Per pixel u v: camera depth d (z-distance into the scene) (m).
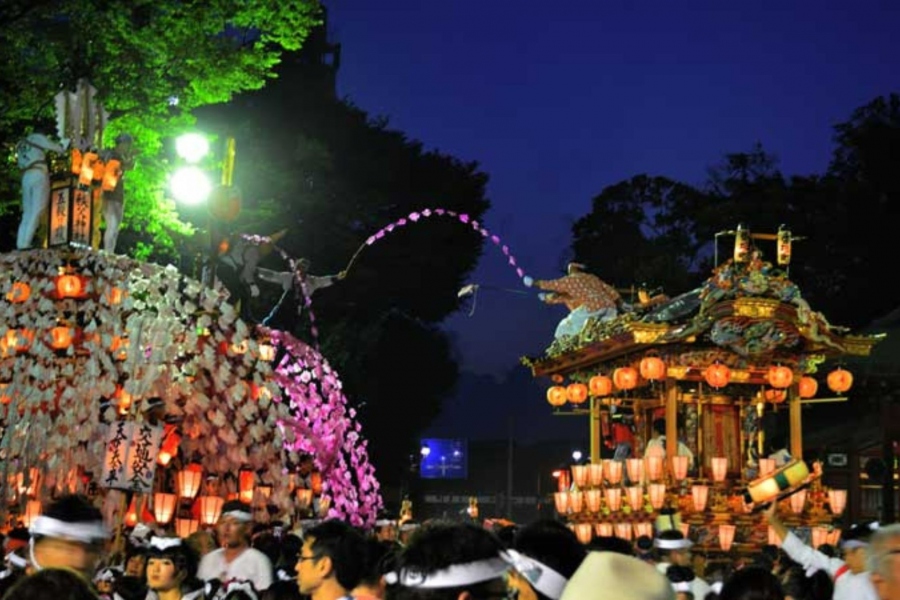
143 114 23.92
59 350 19.05
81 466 17.98
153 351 18.58
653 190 49.66
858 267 41.59
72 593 4.13
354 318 43.91
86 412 17.73
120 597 8.95
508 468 58.00
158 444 16.41
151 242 28.80
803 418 28.84
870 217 41.16
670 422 20.02
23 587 4.13
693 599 9.48
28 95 23.19
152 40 23.02
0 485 17.81
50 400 18.17
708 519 18.92
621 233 50.47
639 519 19.03
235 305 23.33
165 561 8.13
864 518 25.67
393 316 46.84
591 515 20.50
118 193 21.36
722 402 20.95
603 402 22.72
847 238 41.56
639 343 19.17
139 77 23.67
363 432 45.69
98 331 18.70
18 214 27.72
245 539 10.16
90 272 19.41
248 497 19.45
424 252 44.91
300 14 24.45
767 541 18.86
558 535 5.42
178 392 18.89
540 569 5.25
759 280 18.73
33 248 20.69
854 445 25.95
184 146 19.97
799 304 19.12
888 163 41.56
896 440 24.41
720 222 43.97
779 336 19.03
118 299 19.16
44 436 17.72
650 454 19.91
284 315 40.25
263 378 20.61
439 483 62.25
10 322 19.09
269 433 20.77
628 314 20.64
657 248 49.09
